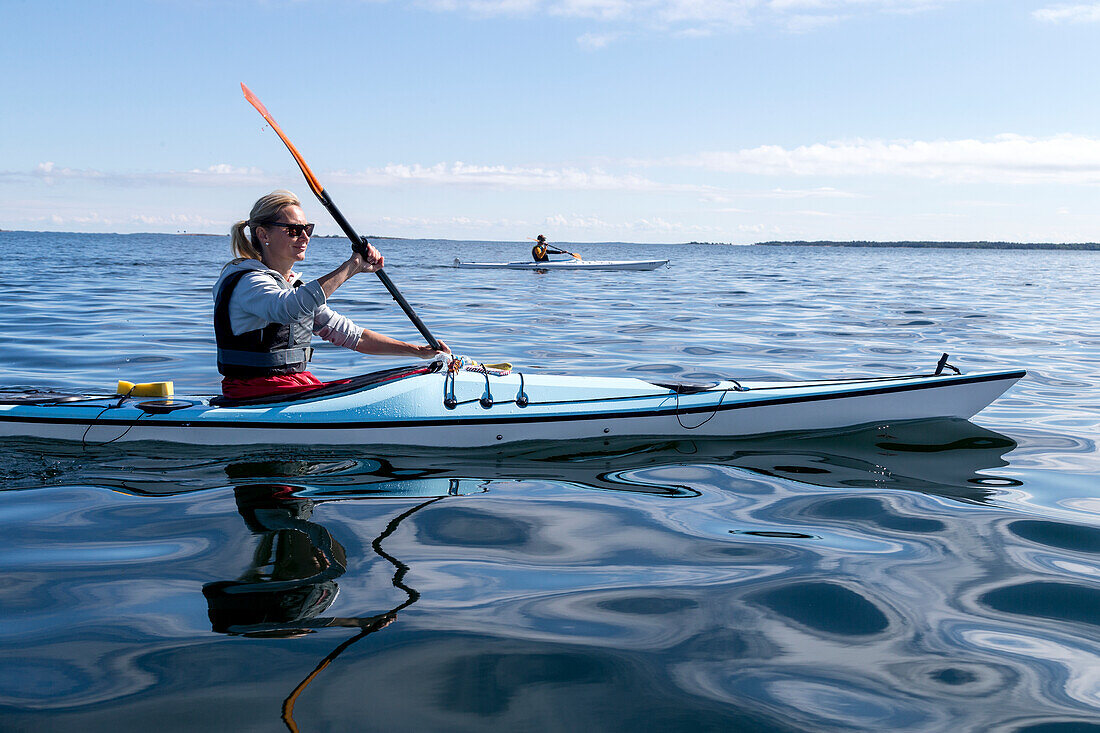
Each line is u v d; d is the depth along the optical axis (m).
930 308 11.47
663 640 1.79
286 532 2.43
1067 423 4.17
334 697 1.52
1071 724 1.47
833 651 1.75
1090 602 2.01
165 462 3.17
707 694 1.56
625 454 3.48
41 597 1.95
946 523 2.63
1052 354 6.76
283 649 1.70
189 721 1.43
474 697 1.53
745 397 3.75
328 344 7.00
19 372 5.31
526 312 10.30
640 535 2.49
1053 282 20.91
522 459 3.37
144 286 13.92
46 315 8.76
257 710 1.47
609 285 16.28
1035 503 2.86
